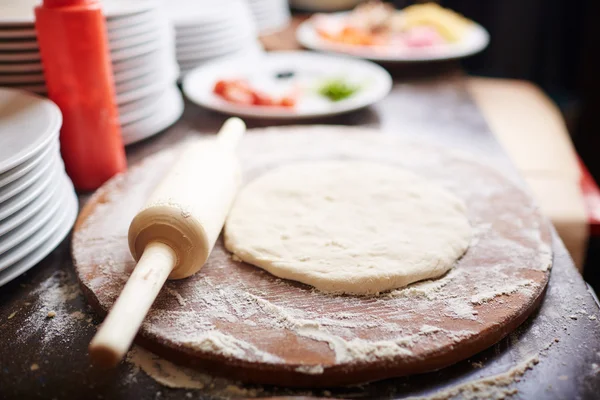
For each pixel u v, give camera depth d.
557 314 0.55
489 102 1.29
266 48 1.31
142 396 0.49
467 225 0.62
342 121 0.92
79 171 0.69
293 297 0.55
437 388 0.49
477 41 1.28
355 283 0.55
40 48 0.64
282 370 0.48
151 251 0.51
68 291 0.58
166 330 0.51
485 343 0.51
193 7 1.07
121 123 0.76
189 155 0.61
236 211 0.64
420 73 1.17
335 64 1.10
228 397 0.49
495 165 0.80
